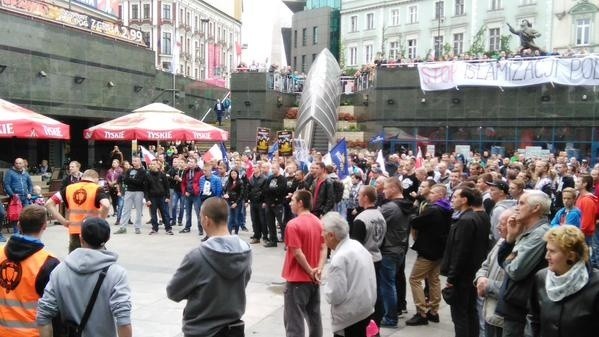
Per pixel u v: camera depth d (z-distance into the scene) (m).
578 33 45.09
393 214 7.10
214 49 86.19
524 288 4.39
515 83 27.97
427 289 7.81
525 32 31.38
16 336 4.10
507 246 4.82
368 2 59.84
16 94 21.86
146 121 17.23
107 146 29.80
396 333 6.96
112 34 27.44
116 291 3.79
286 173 13.64
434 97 30.88
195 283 3.94
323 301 8.37
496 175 9.24
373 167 14.32
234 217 14.09
